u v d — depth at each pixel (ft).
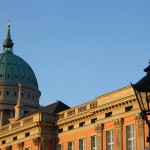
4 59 645.92
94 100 241.55
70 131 257.75
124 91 217.77
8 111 597.52
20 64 646.33
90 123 241.55
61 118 271.08
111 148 222.07
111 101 224.94
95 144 235.61
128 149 210.18
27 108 604.49
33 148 273.54
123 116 216.13
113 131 221.87
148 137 49.65
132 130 210.59
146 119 50.70
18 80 622.54
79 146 247.09
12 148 298.97
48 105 321.93
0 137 314.14
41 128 270.87
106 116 230.27
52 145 271.08
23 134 288.71
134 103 210.18
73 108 259.60
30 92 623.77
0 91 605.31
